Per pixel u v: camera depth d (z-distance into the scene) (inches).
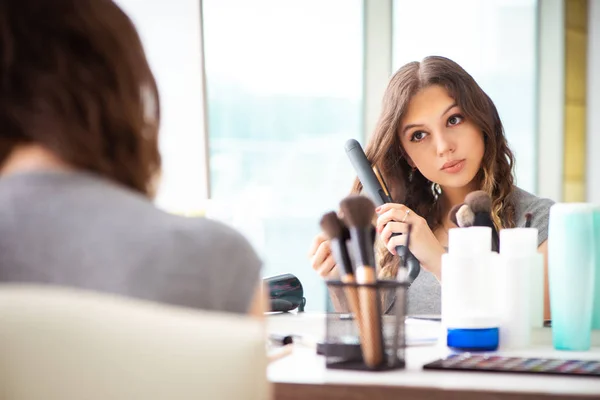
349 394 39.8
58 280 29.2
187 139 131.2
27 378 25.9
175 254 29.4
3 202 29.9
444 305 50.8
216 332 26.4
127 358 25.8
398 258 69.2
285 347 49.2
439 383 39.6
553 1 140.9
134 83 31.5
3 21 30.1
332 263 62.2
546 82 142.0
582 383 39.4
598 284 53.1
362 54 139.5
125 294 28.9
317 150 141.6
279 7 139.1
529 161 143.8
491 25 141.0
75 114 30.3
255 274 30.9
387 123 73.7
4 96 30.2
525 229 52.1
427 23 140.4
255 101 140.7
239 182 141.8
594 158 142.9
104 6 31.2
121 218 29.7
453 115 71.7
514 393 37.7
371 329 42.6
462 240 50.0
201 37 130.8
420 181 76.2
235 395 26.1
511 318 50.8
